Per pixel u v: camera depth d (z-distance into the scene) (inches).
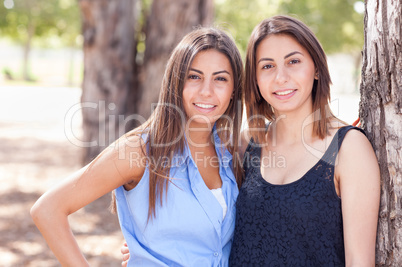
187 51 77.5
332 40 757.3
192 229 75.2
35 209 70.9
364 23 75.0
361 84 75.7
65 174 319.6
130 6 286.0
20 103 776.9
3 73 1403.8
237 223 80.0
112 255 186.1
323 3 722.2
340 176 69.5
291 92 75.4
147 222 74.9
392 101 67.3
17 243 195.6
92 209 240.5
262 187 77.6
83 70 284.5
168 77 78.5
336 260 69.9
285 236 73.4
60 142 455.5
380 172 69.3
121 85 282.0
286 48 75.3
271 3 427.8
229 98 80.7
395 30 66.2
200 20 254.4
